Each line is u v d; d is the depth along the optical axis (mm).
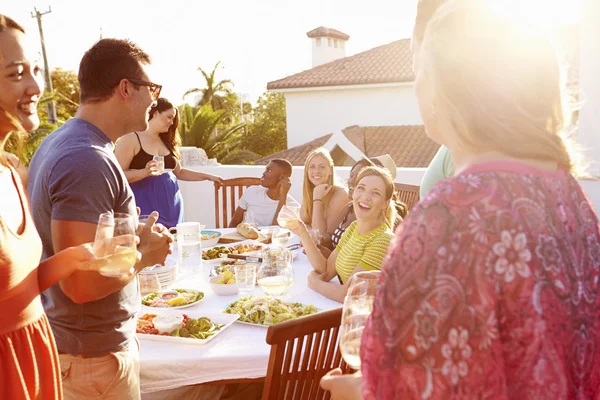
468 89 778
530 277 713
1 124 1393
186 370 1889
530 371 709
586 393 781
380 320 761
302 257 3268
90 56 1729
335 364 1699
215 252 3225
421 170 6449
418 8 1267
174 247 3459
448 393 706
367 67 21828
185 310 2357
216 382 1917
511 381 719
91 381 1708
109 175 1640
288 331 1502
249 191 4605
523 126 776
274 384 1555
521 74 777
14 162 1512
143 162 4242
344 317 1120
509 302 712
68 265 1488
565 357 740
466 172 779
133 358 1811
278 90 22531
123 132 1810
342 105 21859
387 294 757
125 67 1732
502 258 714
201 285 2740
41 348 1438
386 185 2674
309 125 22484
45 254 1681
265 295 2555
